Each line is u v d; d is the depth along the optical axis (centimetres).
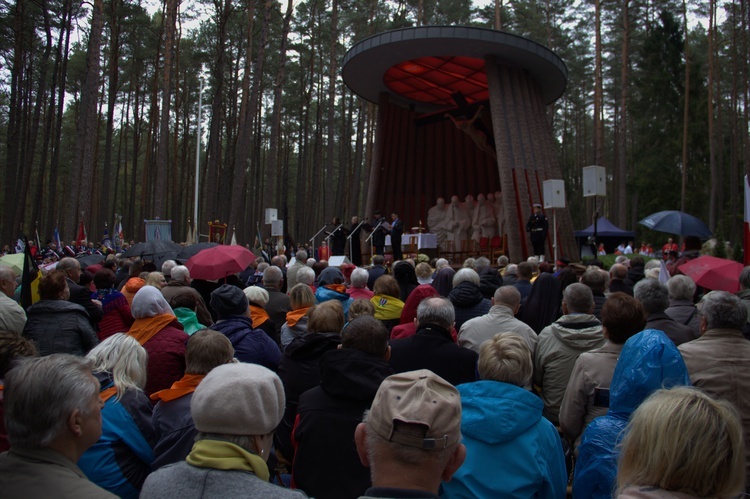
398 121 2614
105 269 680
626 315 333
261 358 438
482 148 2444
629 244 3253
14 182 3256
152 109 4116
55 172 3600
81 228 2152
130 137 6262
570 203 5147
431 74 2300
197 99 5072
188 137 5253
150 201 5094
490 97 1978
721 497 159
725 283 642
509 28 3894
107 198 4000
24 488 183
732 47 3859
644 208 3628
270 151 2697
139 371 323
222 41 3494
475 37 1858
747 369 314
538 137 2109
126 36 4078
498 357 279
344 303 652
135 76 4603
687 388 175
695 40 4656
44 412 190
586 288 434
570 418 339
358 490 289
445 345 387
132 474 300
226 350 322
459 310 564
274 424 210
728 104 4691
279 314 643
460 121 2447
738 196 4069
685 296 524
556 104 5416
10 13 3259
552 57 2009
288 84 4703
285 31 2748
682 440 159
